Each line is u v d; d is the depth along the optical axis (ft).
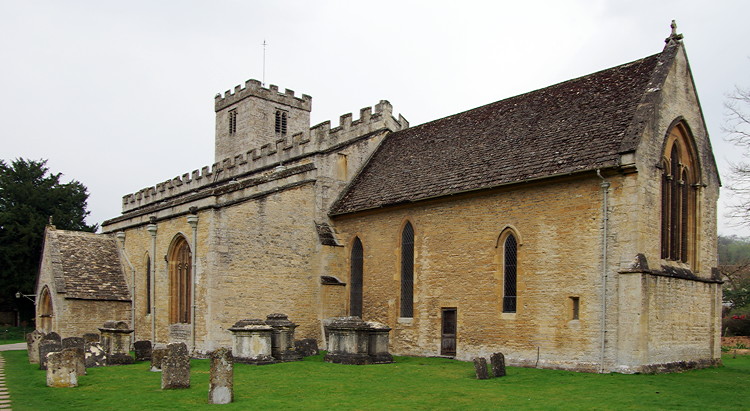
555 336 81.05
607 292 76.33
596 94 93.91
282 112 188.85
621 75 93.66
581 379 70.28
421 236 100.68
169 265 113.39
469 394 61.16
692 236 89.40
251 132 180.75
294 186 111.86
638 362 73.10
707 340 87.40
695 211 90.07
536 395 60.44
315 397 59.67
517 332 85.35
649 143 78.28
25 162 233.96
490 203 91.04
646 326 73.61
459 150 106.63
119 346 93.30
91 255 127.65
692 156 89.92
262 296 105.09
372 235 109.70
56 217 223.51
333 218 116.78
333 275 113.29
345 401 57.41
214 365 56.70
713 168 94.48
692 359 83.15
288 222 110.22
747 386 66.49
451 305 94.63
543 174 83.66
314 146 121.90
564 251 81.41
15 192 220.43
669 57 85.97
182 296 112.16
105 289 122.31
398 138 127.85
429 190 100.07
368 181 118.32
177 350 66.13
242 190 105.60
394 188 108.88
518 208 87.40
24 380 75.31
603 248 77.20
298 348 99.86
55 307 117.50
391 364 86.89
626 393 61.16
